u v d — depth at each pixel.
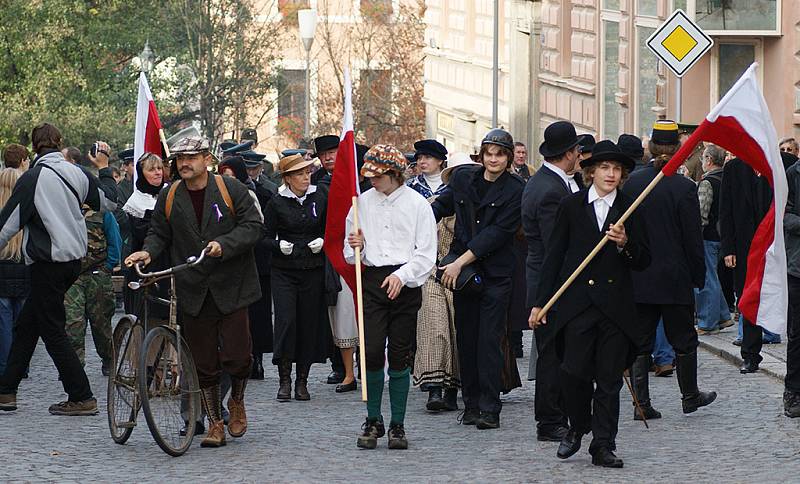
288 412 14.08
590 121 33.97
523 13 39.41
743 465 10.98
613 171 10.88
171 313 11.87
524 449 11.86
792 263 12.92
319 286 15.00
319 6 62.53
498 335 12.84
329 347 16.08
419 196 12.07
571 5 35.97
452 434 12.68
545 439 12.23
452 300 13.91
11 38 41.81
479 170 12.91
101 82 45.19
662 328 15.68
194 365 11.94
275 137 60.91
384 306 12.02
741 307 12.14
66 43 43.31
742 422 12.88
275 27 52.00
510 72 40.56
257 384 16.17
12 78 42.62
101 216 16.09
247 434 12.75
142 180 14.69
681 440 12.12
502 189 12.74
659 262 12.82
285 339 14.80
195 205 11.99
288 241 14.91
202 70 49.44
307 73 40.22
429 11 50.09
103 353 16.48
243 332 12.09
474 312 12.91
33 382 16.14
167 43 47.47
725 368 16.17
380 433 12.12
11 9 41.56
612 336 10.88
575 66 35.06
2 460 11.39
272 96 58.47
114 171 23.98
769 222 11.95
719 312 18.48
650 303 12.83
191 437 11.86
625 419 13.24
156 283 12.84
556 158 12.43
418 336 13.87
